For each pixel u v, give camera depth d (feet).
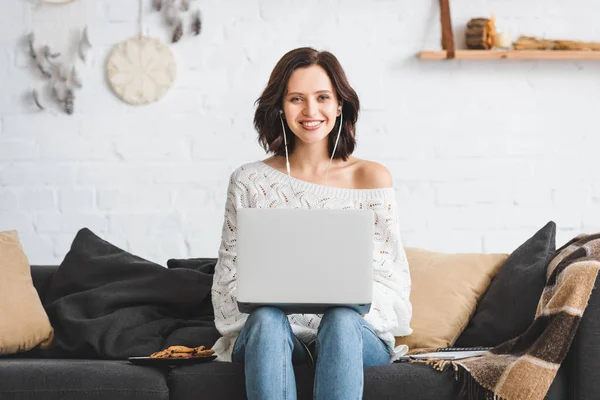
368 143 14.06
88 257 10.47
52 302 10.28
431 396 8.26
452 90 14.12
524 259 9.64
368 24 14.07
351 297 7.65
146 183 13.97
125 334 9.62
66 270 10.44
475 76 14.16
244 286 7.70
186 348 8.76
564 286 8.38
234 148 14.03
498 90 14.16
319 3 14.05
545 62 14.20
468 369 8.29
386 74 14.08
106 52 13.99
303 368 8.31
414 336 9.61
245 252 7.69
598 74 14.24
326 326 7.73
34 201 13.92
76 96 13.94
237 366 8.37
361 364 7.70
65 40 13.97
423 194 14.07
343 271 7.65
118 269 10.30
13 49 13.94
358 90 14.08
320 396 7.59
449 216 14.06
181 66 14.02
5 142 13.91
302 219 7.65
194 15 13.99
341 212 7.64
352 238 7.64
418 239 14.03
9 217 13.88
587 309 8.30
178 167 14.01
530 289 9.27
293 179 9.18
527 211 14.12
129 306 10.01
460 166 14.10
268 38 14.05
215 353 8.92
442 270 10.12
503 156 14.15
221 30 14.03
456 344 9.72
